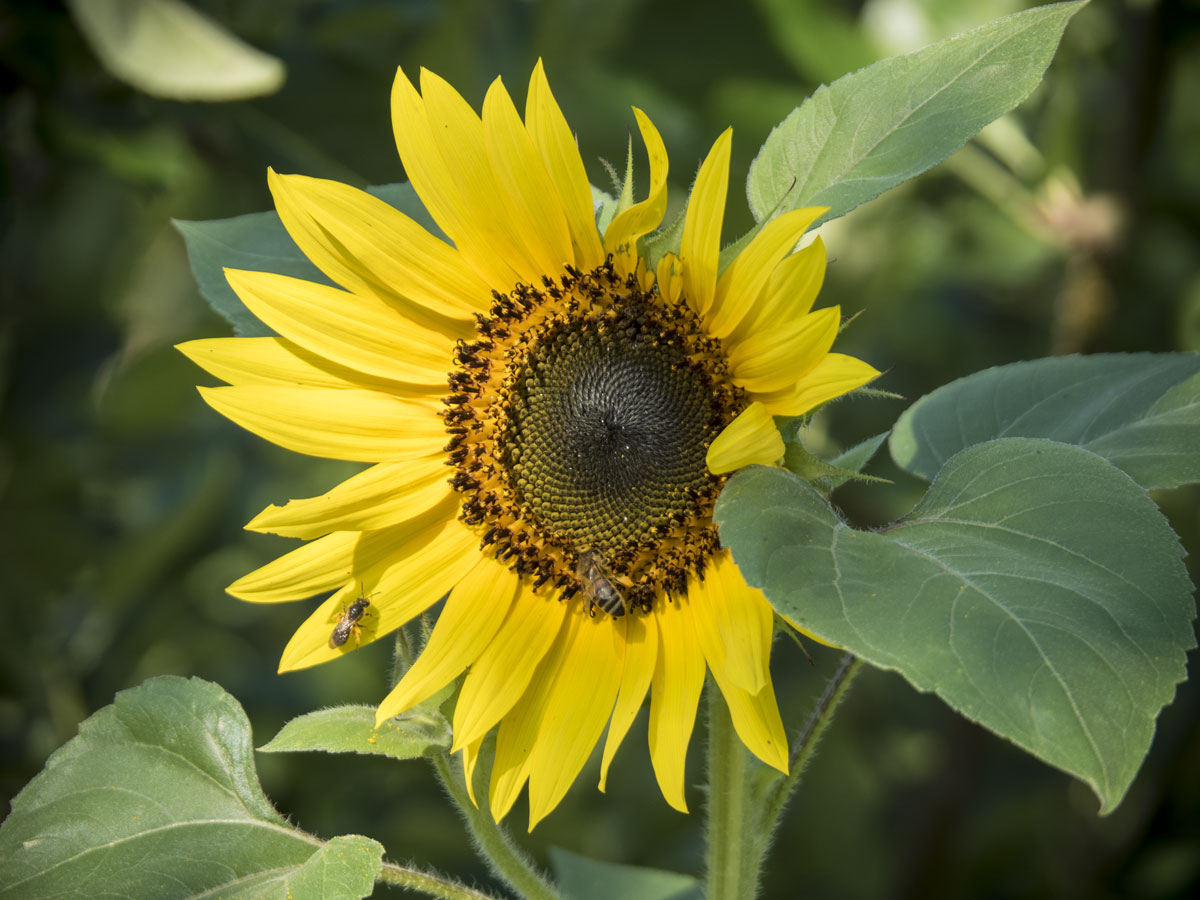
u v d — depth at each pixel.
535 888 0.55
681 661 0.55
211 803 0.56
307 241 0.57
